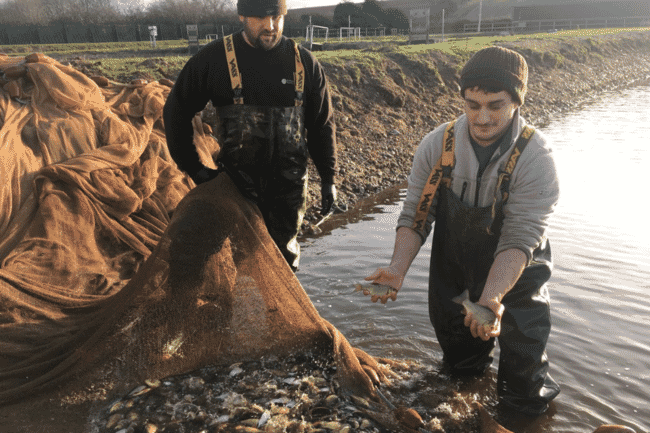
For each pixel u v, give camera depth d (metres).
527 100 16.19
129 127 5.33
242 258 3.20
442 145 2.77
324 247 5.55
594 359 3.45
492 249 2.79
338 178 8.08
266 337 3.32
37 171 4.44
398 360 3.49
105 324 3.08
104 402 2.95
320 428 2.71
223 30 45.78
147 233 4.77
